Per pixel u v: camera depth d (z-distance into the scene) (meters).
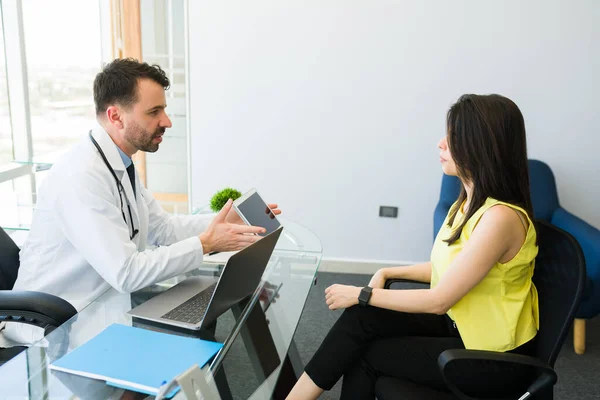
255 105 3.21
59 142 3.33
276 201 3.35
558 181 3.15
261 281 1.57
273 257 1.78
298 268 1.69
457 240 1.48
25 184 3.24
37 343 1.17
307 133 3.22
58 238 1.58
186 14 3.12
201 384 0.90
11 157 3.27
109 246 1.46
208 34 3.13
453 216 1.57
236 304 1.40
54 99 3.27
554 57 2.99
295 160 3.27
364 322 1.50
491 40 3.00
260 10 3.07
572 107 3.04
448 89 3.09
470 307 1.42
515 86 3.05
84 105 3.30
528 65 3.01
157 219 1.89
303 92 3.17
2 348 1.48
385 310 1.53
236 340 1.22
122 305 1.38
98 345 1.16
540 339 1.37
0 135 3.17
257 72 3.16
